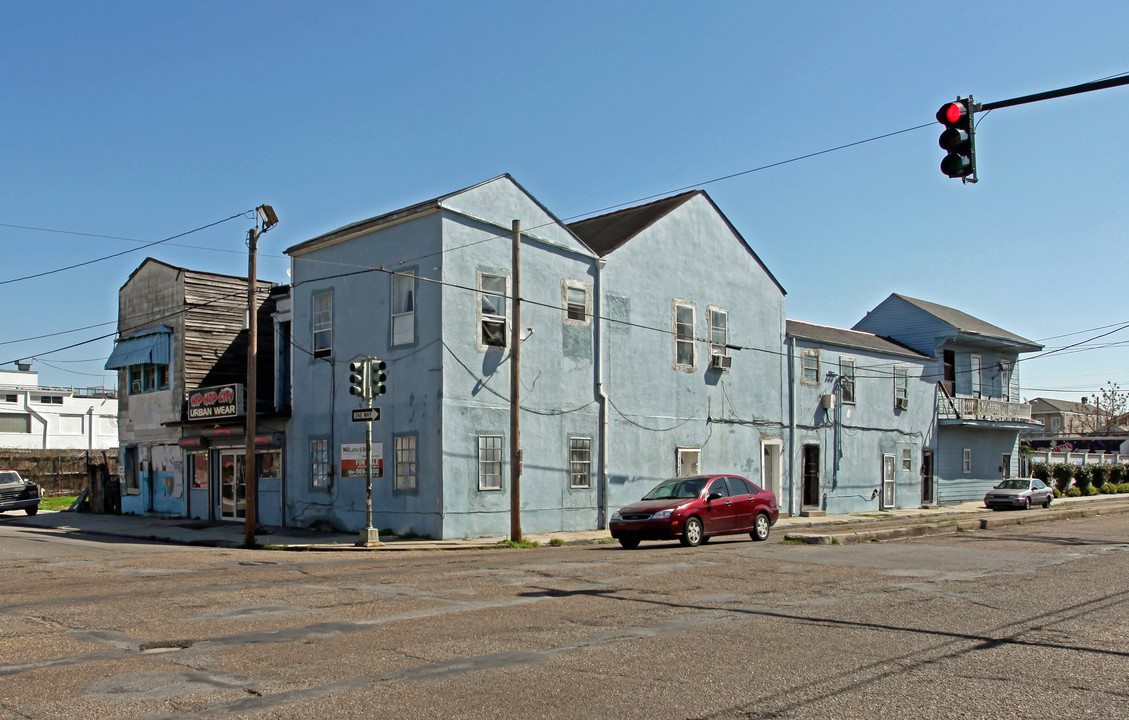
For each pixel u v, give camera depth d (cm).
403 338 2205
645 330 2648
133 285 3206
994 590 1164
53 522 2905
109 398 7031
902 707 626
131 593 1150
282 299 2677
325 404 2416
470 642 835
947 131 1110
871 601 1075
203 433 2784
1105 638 861
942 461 3947
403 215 2205
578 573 1329
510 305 2278
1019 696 655
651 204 2942
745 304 3028
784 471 3103
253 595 1122
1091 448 7250
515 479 2055
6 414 6397
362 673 718
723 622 938
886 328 4166
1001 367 4491
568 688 675
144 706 628
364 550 1920
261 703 634
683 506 1852
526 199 2348
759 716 607
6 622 938
